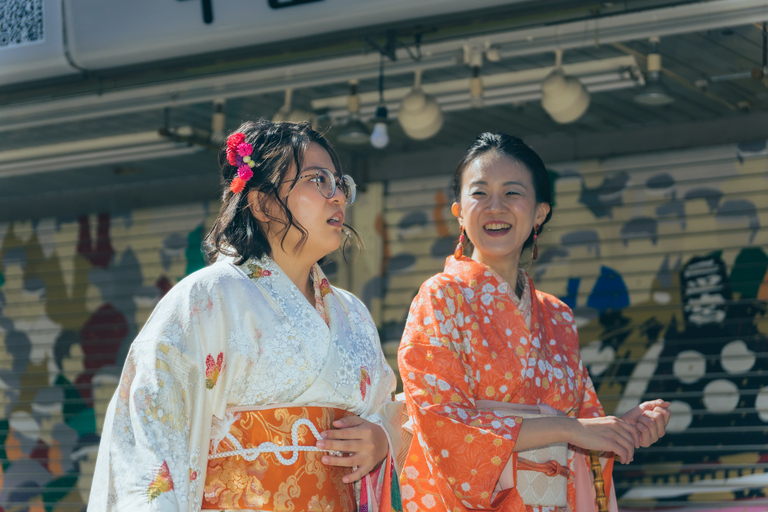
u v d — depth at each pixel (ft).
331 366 6.28
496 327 8.09
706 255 19.54
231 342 6.06
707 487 18.58
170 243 25.18
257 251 6.50
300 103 18.54
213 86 15.70
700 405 19.01
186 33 13.85
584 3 12.41
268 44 13.93
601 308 20.25
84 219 26.32
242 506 5.92
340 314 6.76
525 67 17.16
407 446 8.14
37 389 25.98
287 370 6.11
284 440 6.09
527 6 12.59
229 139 6.71
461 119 19.92
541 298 8.94
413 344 7.88
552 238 20.92
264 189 6.54
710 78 17.25
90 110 16.52
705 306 19.35
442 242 22.18
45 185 25.89
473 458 7.33
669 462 18.99
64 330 26.03
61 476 25.16
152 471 5.57
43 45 14.61
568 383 8.34
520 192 8.33
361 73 15.25
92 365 25.55
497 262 8.45
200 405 5.93
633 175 20.47
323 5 13.02
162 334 5.96
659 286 19.84
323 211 6.57
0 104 16.28
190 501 5.78
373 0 12.78
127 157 20.70
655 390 19.45
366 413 6.86
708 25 13.04
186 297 6.10
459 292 8.14
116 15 14.17
